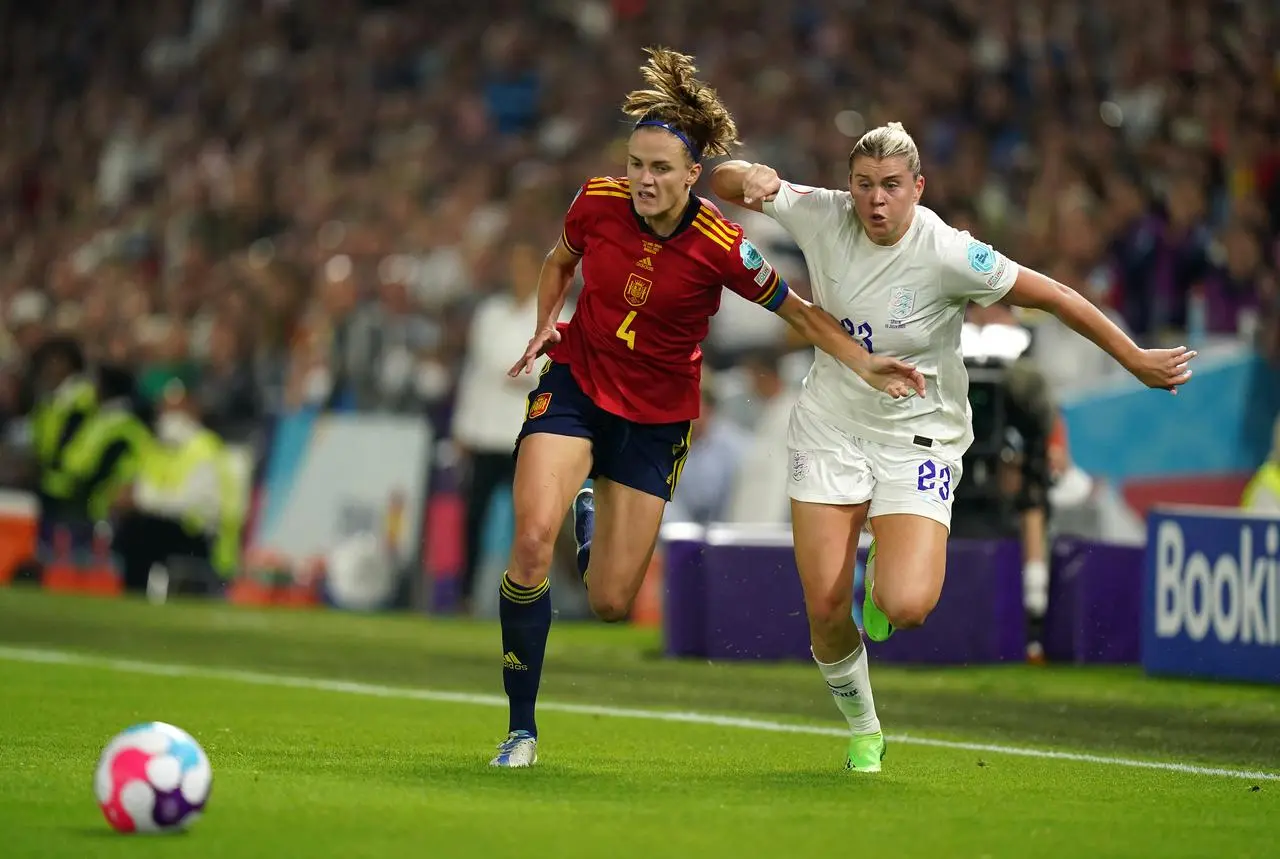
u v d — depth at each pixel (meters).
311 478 51.66
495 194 64.81
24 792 17.72
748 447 46.22
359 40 80.88
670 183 19.92
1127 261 44.84
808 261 21.02
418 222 62.56
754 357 45.91
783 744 24.23
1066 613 36.53
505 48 73.00
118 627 42.09
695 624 36.66
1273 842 17.00
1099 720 27.89
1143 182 46.94
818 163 55.84
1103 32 56.16
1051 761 23.14
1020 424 36.22
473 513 47.19
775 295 20.45
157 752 15.60
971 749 24.25
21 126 91.75
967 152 51.56
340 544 50.75
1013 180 51.47
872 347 20.72
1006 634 35.78
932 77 57.06
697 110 19.98
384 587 49.94
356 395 53.75
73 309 73.56
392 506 50.25
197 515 52.47
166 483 52.56
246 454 53.66
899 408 20.70
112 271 71.06
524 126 71.56
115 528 53.09
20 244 85.19
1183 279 44.06
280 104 79.62
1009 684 32.59
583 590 47.59
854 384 20.81
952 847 16.06
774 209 21.03
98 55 91.88
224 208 72.88
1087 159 48.75
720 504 46.22
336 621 45.50
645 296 20.52
